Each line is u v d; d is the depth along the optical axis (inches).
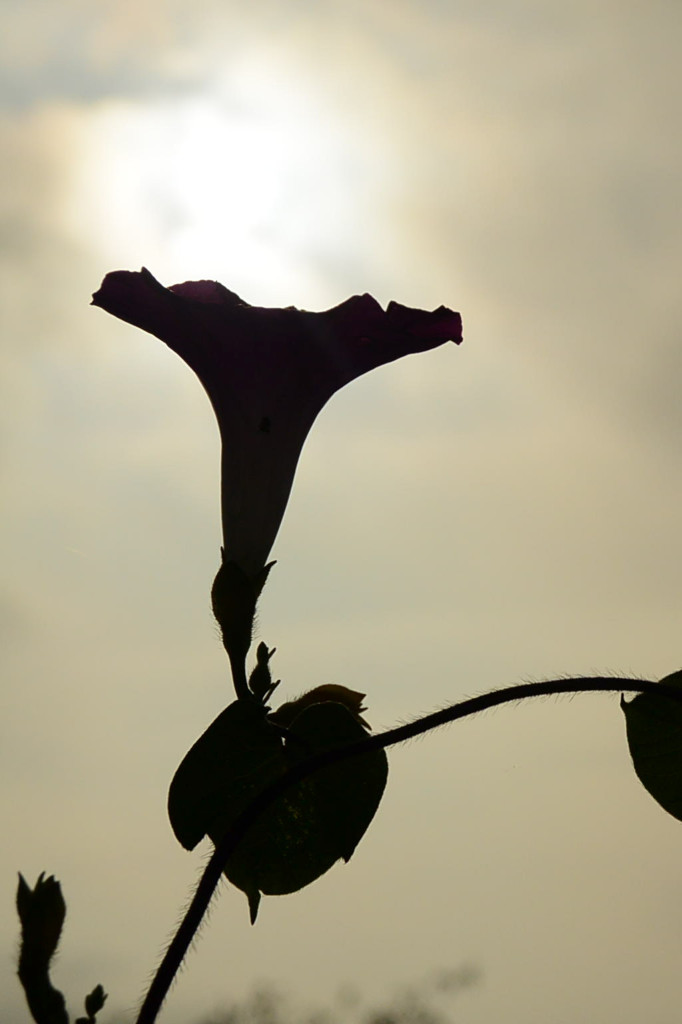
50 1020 23.5
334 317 25.6
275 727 25.5
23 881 23.7
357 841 25.5
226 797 25.5
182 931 24.1
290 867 25.6
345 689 25.9
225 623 25.6
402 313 25.9
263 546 25.8
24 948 23.6
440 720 24.9
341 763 25.5
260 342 25.8
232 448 25.9
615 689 25.1
